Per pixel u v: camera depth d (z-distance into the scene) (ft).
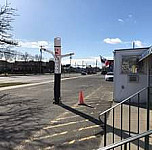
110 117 34.68
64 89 89.97
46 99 58.08
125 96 52.80
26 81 137.90
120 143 9.55
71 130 28.58
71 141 24.25
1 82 125.29
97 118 35.27
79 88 95.09
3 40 71.15
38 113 39.58
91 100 56.85
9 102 52.85
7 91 79.05
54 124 31.71
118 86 53.83
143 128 28.25
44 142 23.99
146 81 50.57
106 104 49.88
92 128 29.48
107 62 145.18
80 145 22.95
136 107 44.37
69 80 161.99
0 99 58.03
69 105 48.55
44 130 28.63
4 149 21.94
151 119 32.42
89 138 25.23
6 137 25.72
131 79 51.96
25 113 39.55
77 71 442.09
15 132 27.73
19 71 295.69
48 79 164.04
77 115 37.83
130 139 9.59
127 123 30.86
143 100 49.78
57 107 45.93
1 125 31.19
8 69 279.90
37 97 62.28
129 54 52.47
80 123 32.22
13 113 39.60
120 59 53.57
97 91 81.82
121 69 53.31
